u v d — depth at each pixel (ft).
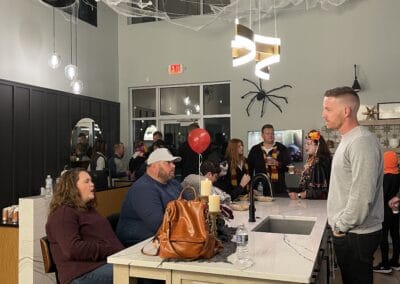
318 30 20.48
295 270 5.36
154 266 5.79
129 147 24.66
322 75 20.35
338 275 12.80
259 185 13.29
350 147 6.36
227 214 8.54
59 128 19.38
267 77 12.69
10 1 16.62
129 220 8.77
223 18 22.36
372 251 6.47
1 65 16.16
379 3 19.42
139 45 24.32
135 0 21.81
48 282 10.37
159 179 8.82
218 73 22.47
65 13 20.06
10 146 16.49
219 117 23.00
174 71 23.44
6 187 16.22
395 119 17.76
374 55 19.43
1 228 10.63
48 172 18.56
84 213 8.02
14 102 16.72
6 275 10.57
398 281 12.96
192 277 5.67
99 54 22.84
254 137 21.30
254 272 5.30
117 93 24.56
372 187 6.05
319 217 9.39
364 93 19.54
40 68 18.33
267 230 9.41
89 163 19.58
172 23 23.52
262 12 21.30
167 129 24.27
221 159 15.57
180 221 5.87
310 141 12.98
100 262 7.66
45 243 7.70
